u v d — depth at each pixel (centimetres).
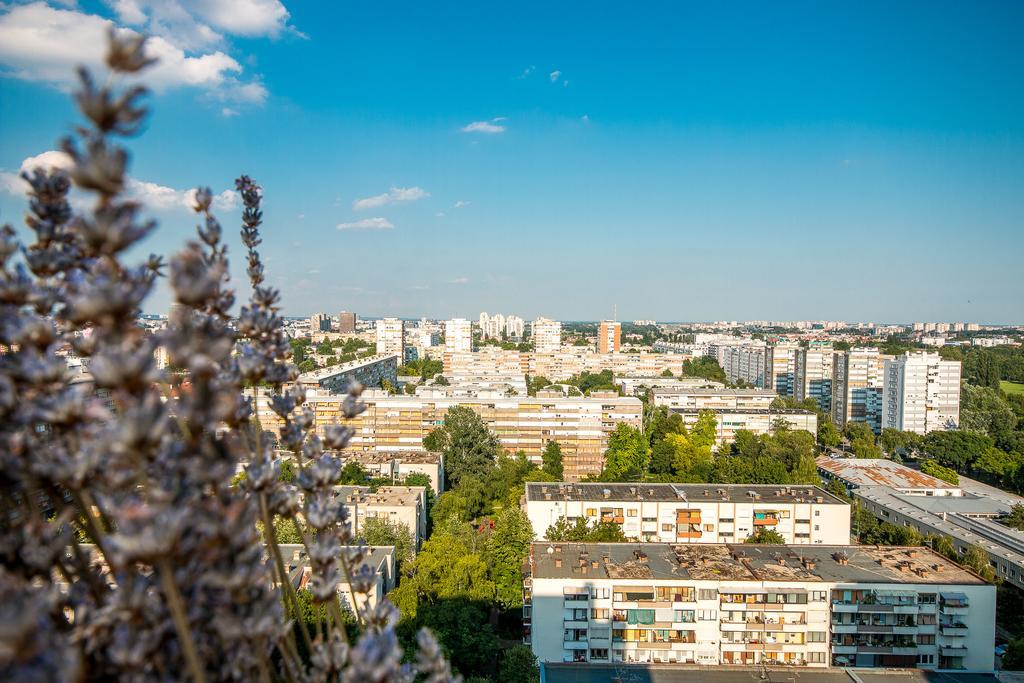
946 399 12250
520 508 6644
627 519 6291
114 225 433
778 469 8412
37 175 576
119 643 463
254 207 814
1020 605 5512
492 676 4331
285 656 649
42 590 470
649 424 11675
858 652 4166
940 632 4162
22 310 530
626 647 4234
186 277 468
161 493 440
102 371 420
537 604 4272
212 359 462
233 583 467
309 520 743
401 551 5341
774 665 3906
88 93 418
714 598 4216
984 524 6631
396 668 540
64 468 470
